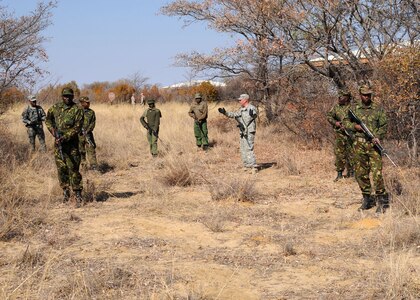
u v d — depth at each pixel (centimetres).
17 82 1403
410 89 1104
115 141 1667
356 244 637
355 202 863
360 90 777
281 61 1612
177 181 1048
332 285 510
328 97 1419
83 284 498
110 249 633
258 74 1788
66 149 857
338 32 1366
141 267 562
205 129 1573
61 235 689
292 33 1438
